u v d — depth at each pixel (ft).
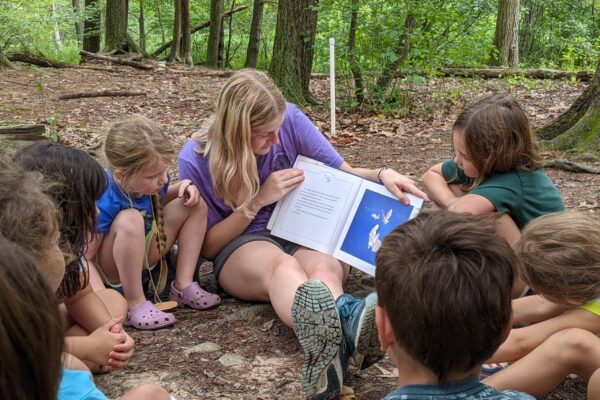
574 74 38.11
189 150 10.19
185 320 9.45
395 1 28.04
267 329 9.09
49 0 60.54
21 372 3.26
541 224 7.32
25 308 3.26
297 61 29.35
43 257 5.22
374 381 7.84
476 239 4.85
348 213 9.71
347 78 28.89
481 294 4.60
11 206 5.04
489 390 4.81
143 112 28.30
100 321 7.95
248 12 76.28
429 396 4.75
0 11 44.70
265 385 7.70
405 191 9.69
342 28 30.25
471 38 34.14
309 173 10.11
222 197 9.95
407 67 28.32
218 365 8.14
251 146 9.51
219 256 9.87
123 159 8.78
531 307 7.86
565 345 6.56
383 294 4.96
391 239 5.13
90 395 5.48
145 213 9.37
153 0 73.87
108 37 52.11
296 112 10.57
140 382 7.73
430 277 4.65
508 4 48.26
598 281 6.89
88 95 31.32
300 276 8.71
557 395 7.58
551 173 17.58
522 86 35.65
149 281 10.18
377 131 25.02
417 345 4.73
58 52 58.39
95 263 9.28
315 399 7.15
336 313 6.79
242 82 9.32
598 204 14.88
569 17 66.23
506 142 8.70
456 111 28.84
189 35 55.42
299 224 9.84
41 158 7.42
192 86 36.29
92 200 7.64
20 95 30.63
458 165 9.31
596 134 18.75
